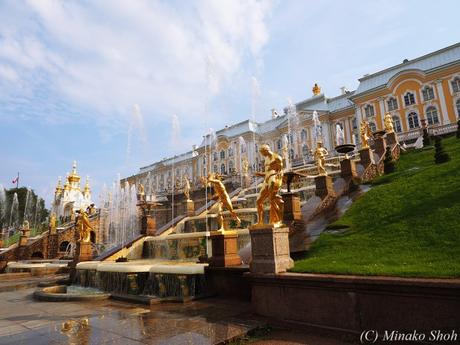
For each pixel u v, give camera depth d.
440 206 8.59
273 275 6.36
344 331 5.32
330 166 24.88
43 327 6.04
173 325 5.90
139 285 9.69
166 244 15.15
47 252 28.73
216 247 9.17
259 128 65.19
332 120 55.94
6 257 26.28
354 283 5.29
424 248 6.75
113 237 36.31
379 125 48.50
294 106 59.25
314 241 9.04
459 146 17.03
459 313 4.34
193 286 8.78
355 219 9.97
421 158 17.55
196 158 70.88
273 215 7.02
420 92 45.22
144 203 18.45
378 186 12.92
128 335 5.37
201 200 36.28
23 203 70.00
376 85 49.94
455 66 42.62
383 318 4.98
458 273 4.94
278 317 6.23
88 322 6.35
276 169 7.25
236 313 6.77
